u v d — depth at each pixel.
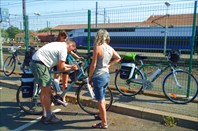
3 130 4.08
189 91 5.39
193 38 5.38
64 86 5.29
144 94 5.89
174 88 5.52
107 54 3.91
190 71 5.52
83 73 4.87
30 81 4.73
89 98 5.11
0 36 9.28
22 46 10.39
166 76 5.45
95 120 4.55
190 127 4.20
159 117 4.48
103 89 4.04
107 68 4.01
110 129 4.13
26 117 4.68
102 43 3.90
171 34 16.50
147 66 5.71
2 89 6.77
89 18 6.71
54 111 4.98
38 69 4.13
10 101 5.63
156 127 4.24
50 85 4.31
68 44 4.79
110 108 5.04
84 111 4.99
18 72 8.46
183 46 15.13
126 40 19.98
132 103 5.21
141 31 18.31
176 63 5.57
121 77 5.74
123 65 5.71
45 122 4.35
